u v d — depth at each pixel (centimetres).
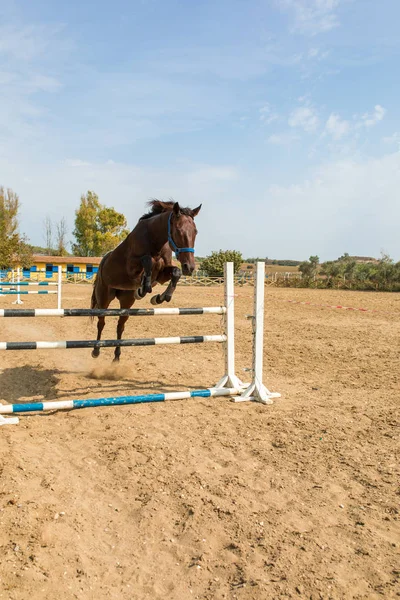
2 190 5588
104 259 669
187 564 262
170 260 594
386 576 250
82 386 637
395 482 357
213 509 316
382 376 713
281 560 262
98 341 539
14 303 1986
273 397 590
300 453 412
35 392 606
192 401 573
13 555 259
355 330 1242
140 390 617
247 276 4394
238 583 246
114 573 254
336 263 4556
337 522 303
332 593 237
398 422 494
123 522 302
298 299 2550
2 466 364
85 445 424
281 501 329
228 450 419
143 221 589
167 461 391
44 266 5272
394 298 2741
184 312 579
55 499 323
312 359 848
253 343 591
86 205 6538
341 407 552
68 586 241
